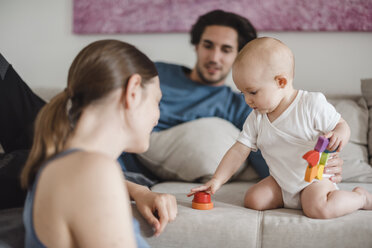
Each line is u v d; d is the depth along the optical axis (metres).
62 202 0.57
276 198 1.10
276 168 1.11
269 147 1.12
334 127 1.04
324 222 0.92
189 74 1.96
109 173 0.57
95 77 0.66
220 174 1.14
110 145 0.68
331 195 0.97
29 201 0.64
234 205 1.12
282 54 1.06
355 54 2.03
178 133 1.64
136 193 0.97
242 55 1.08
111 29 2.23
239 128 1.75
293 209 1.08
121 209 0.57
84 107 0.67
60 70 2.33
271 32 2.10
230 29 1.80
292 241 0.89
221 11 1.87
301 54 2.07
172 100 1.79
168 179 1.63
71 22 2.29
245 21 1.85
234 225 0.91
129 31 2.21
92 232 0.56
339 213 0.95
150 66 0.74
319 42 2.06
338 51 2.04
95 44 0.71
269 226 0.92
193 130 1.62
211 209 1.01
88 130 0.66
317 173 0.97
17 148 1.20
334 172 1.08
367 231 0.89
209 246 0.91
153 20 2.19
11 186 0.90
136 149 0.74
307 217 0.97
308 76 2.07
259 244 0.90
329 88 2.06
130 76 0.68
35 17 2.33
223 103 1.78
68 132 0.66
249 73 1.05
